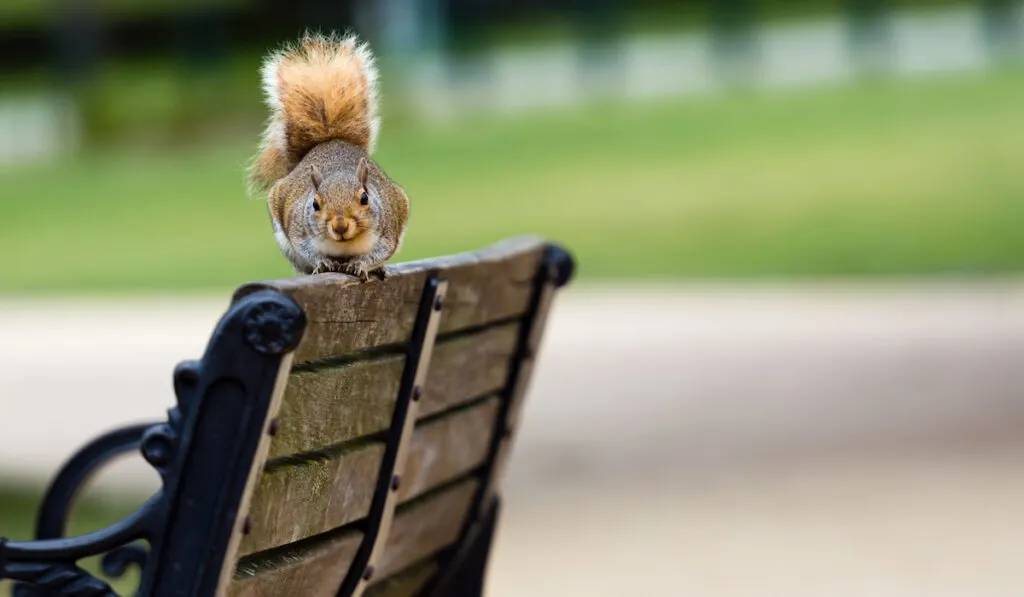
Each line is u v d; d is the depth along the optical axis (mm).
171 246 29516
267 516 3494
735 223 26938
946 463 10125
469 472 4836
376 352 3916
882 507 9023
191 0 54062
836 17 49312
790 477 9883
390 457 4000
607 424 11828
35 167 43938
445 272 4082
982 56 45781
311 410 3582
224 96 47469
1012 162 30422
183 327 18672
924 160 31469
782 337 16047
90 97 47719
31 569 3518
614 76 47719
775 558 8008
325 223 4461
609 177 32688
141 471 10656
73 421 12750
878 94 41188
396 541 4359
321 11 53844
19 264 28500
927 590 7355
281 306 3229
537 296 4863
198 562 3287
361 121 4852
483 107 45594
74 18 51500
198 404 3258
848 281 21516
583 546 8336
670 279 22328
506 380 4863
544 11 52406
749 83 45344
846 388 13008
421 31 51844
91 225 33281
